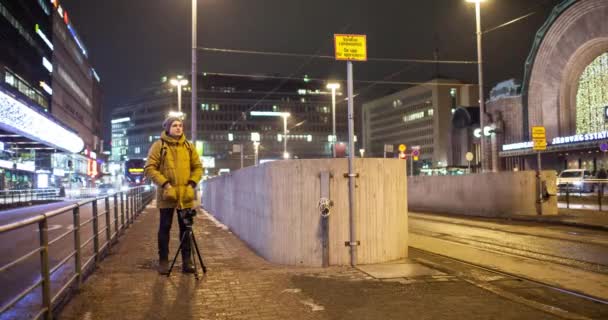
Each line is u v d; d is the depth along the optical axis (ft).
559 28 172.96
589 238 42.19
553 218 56.90
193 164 25.93
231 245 36.14
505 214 63.82
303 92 485.97
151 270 25.99
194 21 92.79
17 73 210.59
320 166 26.91
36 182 168.14
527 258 31.89
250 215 35.17
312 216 26.84
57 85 274.16
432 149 448.65
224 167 455.63
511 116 201.16
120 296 20.52
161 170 25.09
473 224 55.16
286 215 27.45
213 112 463.83
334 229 26.89
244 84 477.77
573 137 159.63
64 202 128.36
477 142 242.78
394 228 28.19
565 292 22.17
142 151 503.61
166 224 25.26
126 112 531.50
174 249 33.81
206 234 43.78
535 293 22.06
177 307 18.90
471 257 32.24
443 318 17.53
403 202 28.89
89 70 364.17
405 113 492.13
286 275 24.39
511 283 23.95
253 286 22.17
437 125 441.68
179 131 25.38
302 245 26.89
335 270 25.54
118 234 40.78
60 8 281.74
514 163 197.06
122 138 536.01
